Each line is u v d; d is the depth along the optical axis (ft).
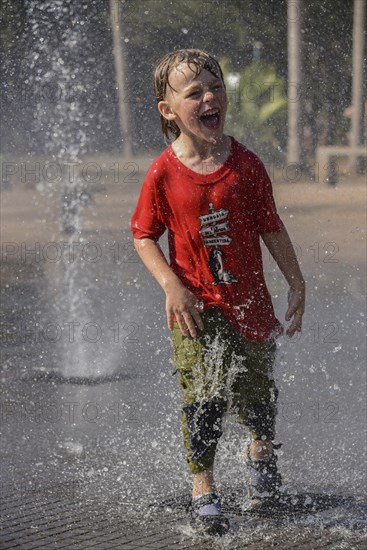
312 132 132.46
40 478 24.90
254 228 23.03
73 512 22.17
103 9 90.17
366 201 90.22
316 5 130.41
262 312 23.03
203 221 22.43
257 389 23.09
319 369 35.68
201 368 22.54
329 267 59.88
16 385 35.27
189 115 22.25
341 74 132.67
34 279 59.31
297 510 22.17
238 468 25.20
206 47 119.55
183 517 21.84
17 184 91.81
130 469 25.66
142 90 95.81
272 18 126.82
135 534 20.65
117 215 84.07
